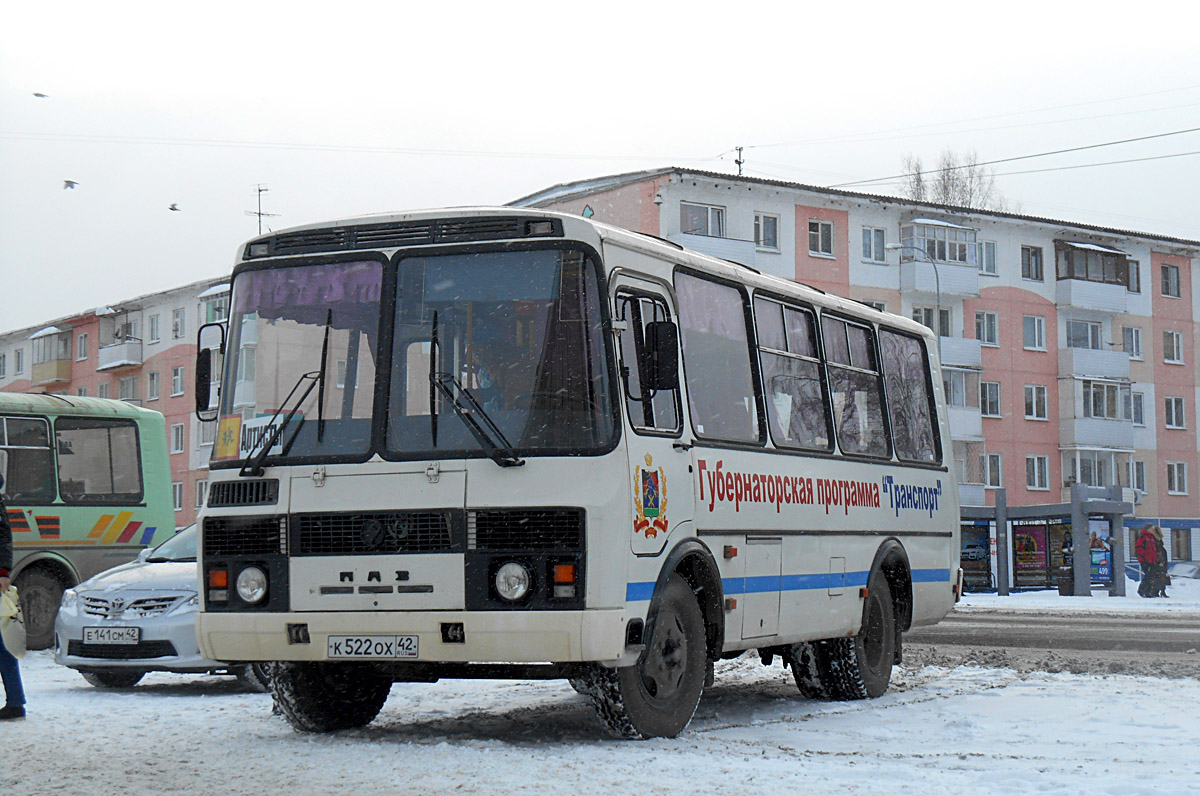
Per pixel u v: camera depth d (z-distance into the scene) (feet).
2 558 35.29
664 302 32.22
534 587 28.25
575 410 28.89
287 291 31.19
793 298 39.63
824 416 40.60
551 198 180.24
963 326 194.80
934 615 47.24
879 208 186.80
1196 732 33.32
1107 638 67.10
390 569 28.99
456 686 43.65
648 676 30.83
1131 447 205.98
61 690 44.68
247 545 30.40
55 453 66.90
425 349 29.73
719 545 33.37
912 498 45.93
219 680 48.08
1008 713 37.06
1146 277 215.10
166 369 237.66
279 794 24.21
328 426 30.01
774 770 26.50
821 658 40.93
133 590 43.19
